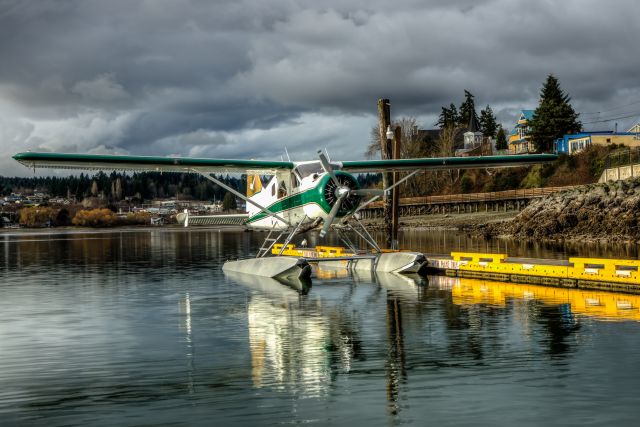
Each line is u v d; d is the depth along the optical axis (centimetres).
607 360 645
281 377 614
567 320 865
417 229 4512
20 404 548
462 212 5053
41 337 841
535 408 508
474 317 912
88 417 511
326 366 652
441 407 515
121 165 1388
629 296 1088
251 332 845
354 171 1627
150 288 1381
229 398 552
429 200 5294
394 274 1591
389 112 1809
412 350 714
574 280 1227
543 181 4769
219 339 803
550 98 5375
